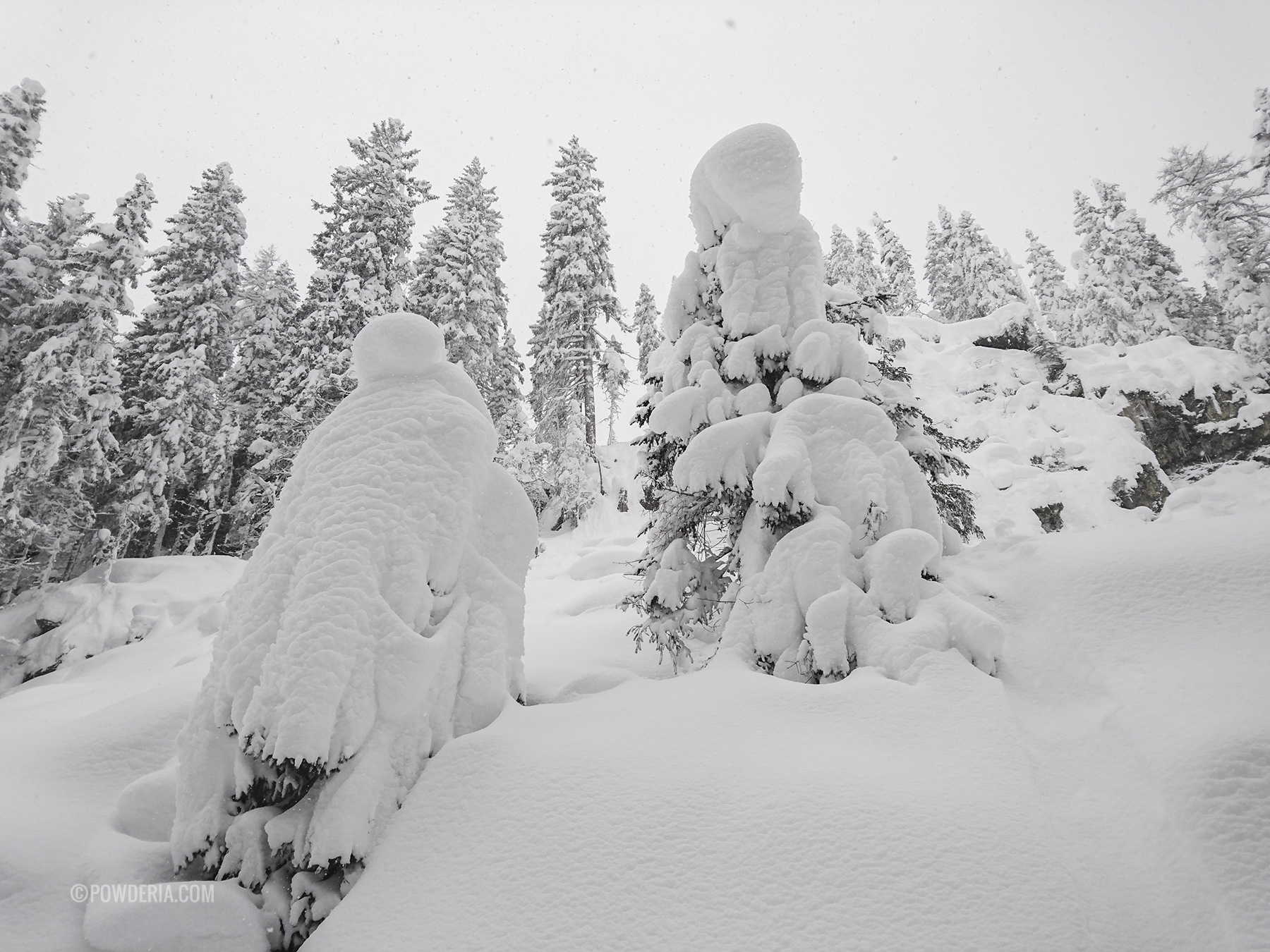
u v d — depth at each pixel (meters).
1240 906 2.70
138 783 4.12
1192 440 22.91
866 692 4.34
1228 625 4.38
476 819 3.59
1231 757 3.22
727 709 4.39
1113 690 4.16
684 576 6.96
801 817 3.18
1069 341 37.56
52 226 22.34
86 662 14.59
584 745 4.03
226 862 3.56
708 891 2.90
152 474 21.88
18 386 19.70
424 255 27.08
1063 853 3.02
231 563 20.42
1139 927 2.76
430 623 4.68
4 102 20.33
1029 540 6.28
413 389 5.52
